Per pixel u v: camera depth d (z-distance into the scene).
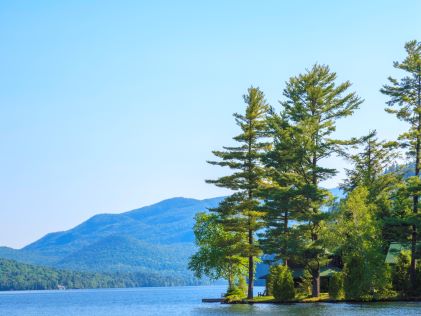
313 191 76.06
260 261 92.06
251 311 61.69
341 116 81.06
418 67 75.31
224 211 83.38
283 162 80.44
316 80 81.44
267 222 81.38
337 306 62.44
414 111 75.50
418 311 52.62
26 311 109.12
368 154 93.06
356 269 68.19
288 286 74.25
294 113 81.50
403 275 71.88
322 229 73.81
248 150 84.62
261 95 84.50
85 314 89.56
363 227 70.06
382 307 58.66
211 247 93.69
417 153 75.00
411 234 74.56
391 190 85.75
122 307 112.00
